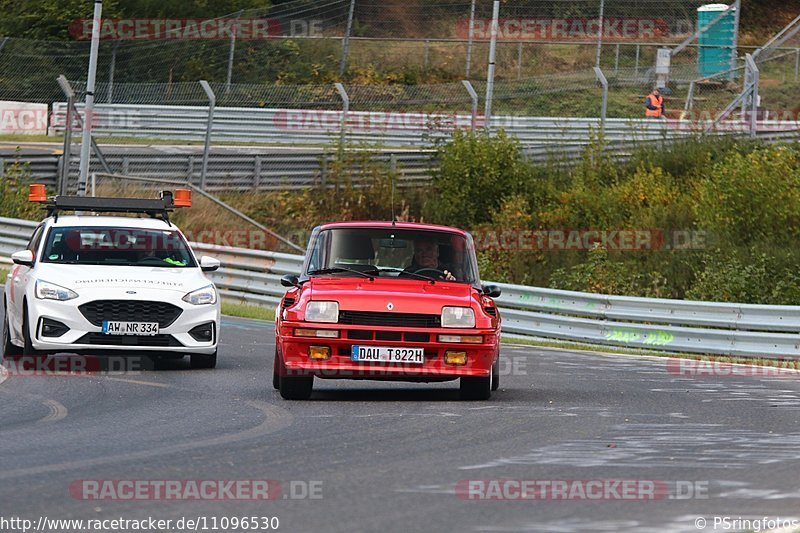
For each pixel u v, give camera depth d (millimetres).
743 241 101062
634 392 47250
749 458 30812
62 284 51125
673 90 152125
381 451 31141
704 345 69625
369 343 41188
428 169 122938
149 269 53406
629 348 72812
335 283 43031
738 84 151500
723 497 25484
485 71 166500
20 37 163625
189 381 47938
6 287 56906
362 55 164875
